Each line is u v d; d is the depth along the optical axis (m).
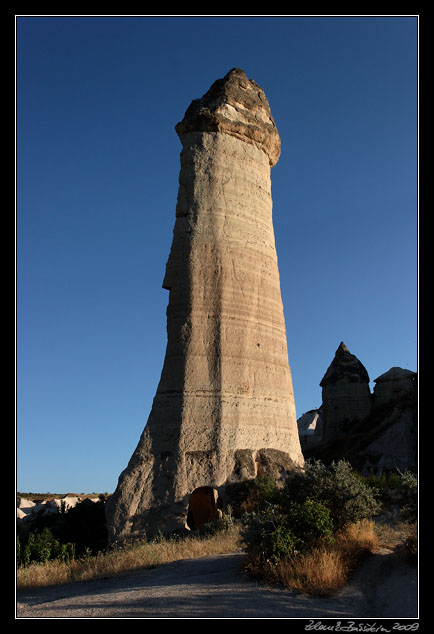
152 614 8.82
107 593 11.32
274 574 10.79
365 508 14.31
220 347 24.28
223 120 27.41
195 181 26.52
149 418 23.66
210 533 19.62
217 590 10.31
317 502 13.28
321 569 10.51
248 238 26.86
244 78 29.55
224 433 23.03
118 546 20.48
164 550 16.39
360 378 56.41
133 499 21.75
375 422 50.72
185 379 23.52
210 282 25.16
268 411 25.02
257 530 12.09
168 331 24.78
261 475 22.62
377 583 10.45
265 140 29.06
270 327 26.59
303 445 60.50
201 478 22.08
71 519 25.00
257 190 28.22
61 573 14.95
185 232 25.83
